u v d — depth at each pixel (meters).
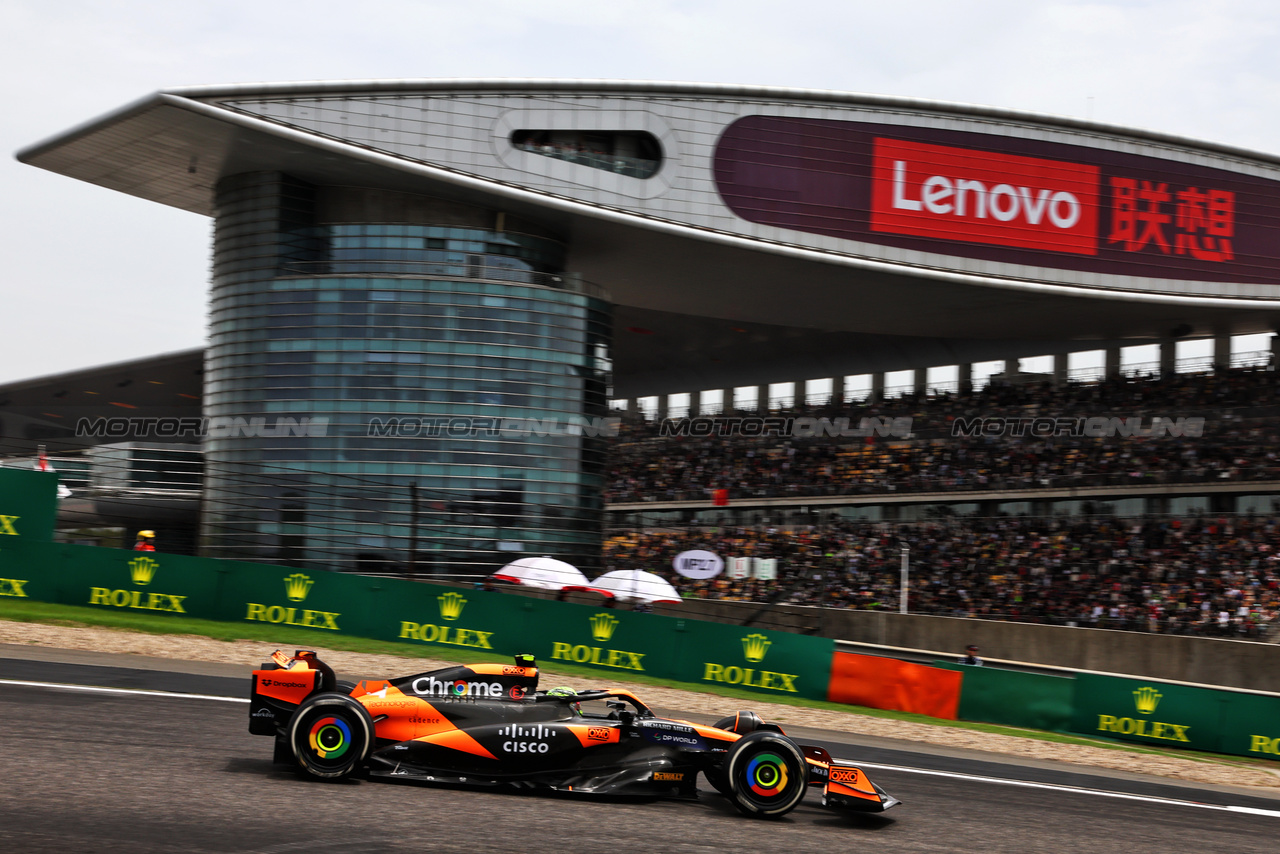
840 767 8.90
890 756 13.50
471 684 8.95
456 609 20.42
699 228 33.72
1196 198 39.06
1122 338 46.00
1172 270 38.62
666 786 8.82
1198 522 33.94
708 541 41.22
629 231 33.72
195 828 6.88
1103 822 10.13
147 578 20.09
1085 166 37.72
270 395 31.08
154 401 51.16
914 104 35.84
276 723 8.73
